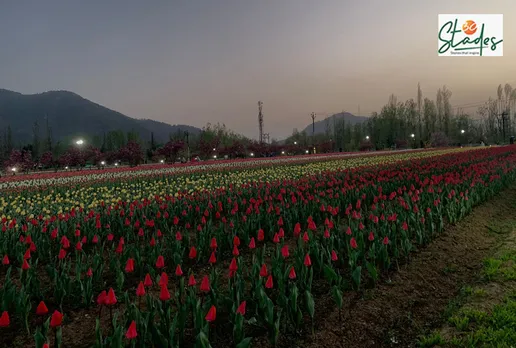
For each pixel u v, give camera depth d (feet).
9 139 234.58
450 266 20.77
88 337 13.05
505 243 24.71
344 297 16.29
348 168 62.44
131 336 9.65
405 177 42.63
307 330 13.84
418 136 279.69
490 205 35.91
